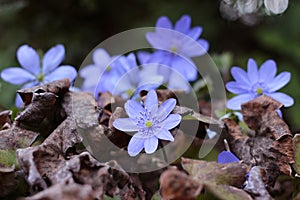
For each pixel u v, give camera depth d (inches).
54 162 10.7
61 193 9.9
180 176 10.2
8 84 17.1
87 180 10.3
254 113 11.9
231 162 11.0
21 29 25.0
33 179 10.3
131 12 27.8
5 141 11.2
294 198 11.5
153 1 27.5
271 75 13.2
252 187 10.6
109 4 27.0
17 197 10.9
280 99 13.1
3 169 10.7
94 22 26.7
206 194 10.8
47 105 11.4
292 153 11.3
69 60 25.3
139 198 11.5
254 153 11.7
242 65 21.9
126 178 10.8
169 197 10.2
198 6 27.3
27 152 10.5
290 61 28.1
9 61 21.4
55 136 11.1
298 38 27.1
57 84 11.7
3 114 11.8
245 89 13.2
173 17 26.8
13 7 19.5
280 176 12.0
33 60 13.9
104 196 10.9
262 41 27.2
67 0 24.9
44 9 25.1
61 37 25.3
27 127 11.4
